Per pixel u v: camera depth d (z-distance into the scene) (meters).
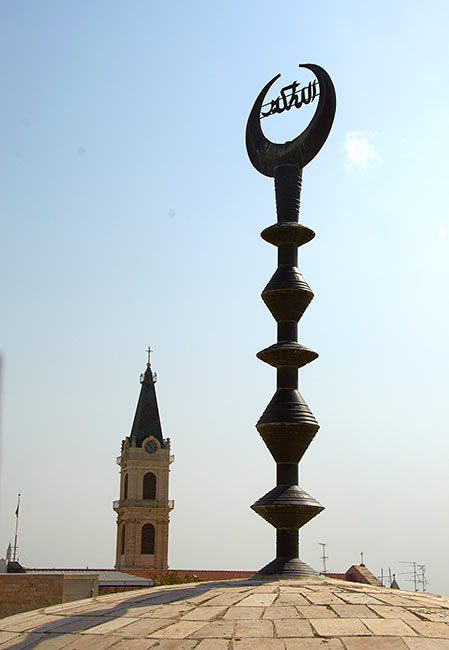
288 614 19.52
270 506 26.03
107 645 18.33
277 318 28.73
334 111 29.80
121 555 133.50
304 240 29.23
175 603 21.20
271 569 25.45
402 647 17.41
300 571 25.25
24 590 52.59
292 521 26.09
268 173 30.83
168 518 135.12
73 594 57.09
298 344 27.91
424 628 18.69
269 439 27.22
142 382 144.50
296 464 27.33
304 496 26.39
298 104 30.86
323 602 20.66
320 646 17.44
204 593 22.27
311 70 30.73
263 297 28.88
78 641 18.92
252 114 31.83
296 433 26.86
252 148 31.31
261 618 19.25
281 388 27.75
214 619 19.39
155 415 141.50
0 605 51.88
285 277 28.53
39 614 22.86
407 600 21.53
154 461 136.75
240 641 17.80
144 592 24.22
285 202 29.78
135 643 18.20
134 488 135.12
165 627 19.08
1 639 20.28
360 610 19.89
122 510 135.00
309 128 29.69
